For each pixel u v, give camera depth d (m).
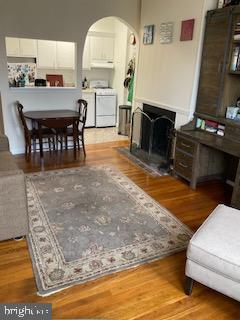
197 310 1.74
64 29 4.19
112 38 6.29
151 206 2.95
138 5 4.50
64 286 1.85
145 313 1.69
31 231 2.42
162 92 4.15
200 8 3.30
